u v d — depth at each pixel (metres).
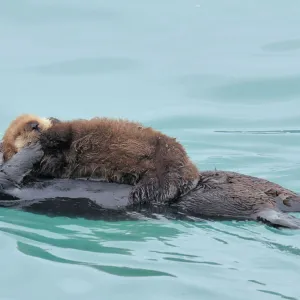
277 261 8.31
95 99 17.27
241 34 20.50
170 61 18.98
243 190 10.12
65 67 18.83
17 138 10.88
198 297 7.37
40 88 17.80
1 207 10.48
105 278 7.86
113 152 10.25
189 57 19.16
